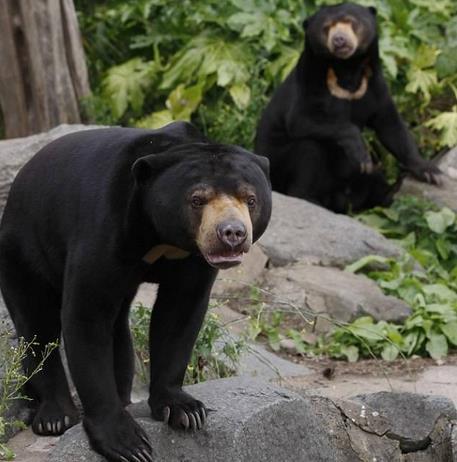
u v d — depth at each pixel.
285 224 13.60
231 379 8.17
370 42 16.19
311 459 7.86
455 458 8.33
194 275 7.60
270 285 12.45
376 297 12.23
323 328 11.91
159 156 7.20
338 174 16.34
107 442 7.29
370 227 14.67
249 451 7.50
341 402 8.44
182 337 7.74
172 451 7.48
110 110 17.31
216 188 6.96
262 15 17.38
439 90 17.31
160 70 17.70
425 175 15.89
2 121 17.48
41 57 16.44
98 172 7.50
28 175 8.18
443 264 14.34
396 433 8.45
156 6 18.20
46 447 8.12
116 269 7.28
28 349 8.36
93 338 7.36
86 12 19.08
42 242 7.95
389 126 16.50
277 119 16.69
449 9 18.11
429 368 11.01
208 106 17.34
